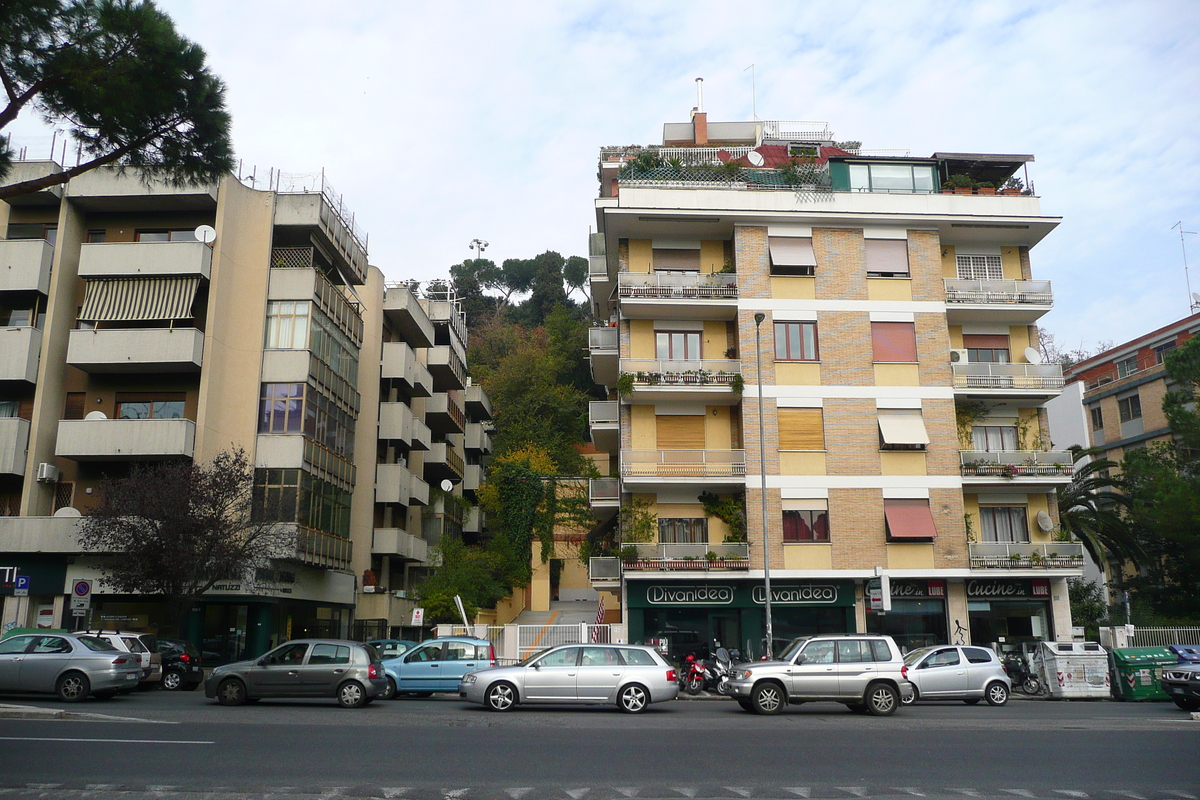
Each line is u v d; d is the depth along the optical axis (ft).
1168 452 128.67
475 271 304.09
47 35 45.11
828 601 106.42
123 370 102.17
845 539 106.52
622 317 114.11
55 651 63.98
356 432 127.24
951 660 74.43
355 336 122.31
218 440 100.99
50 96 46.85
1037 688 88.94
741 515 108.27
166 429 97.45
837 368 110.52
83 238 106.52
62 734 42.16
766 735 47.34
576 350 217.97
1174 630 104.88
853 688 62.39
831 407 109.60
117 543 86.99
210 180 52.24
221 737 42.37
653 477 107.45
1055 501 112.57
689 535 110.63
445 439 172.24
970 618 108.17
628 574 104.83
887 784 33.19
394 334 144.66
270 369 103.71
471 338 250.37
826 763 37.73
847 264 113.09
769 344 110.63
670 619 107.65
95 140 49.19
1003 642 106.93
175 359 98.94
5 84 45.29
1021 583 108.37
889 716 61.11
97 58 45.85
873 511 107.34
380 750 39.37
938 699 77.41
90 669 63.00
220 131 50.08
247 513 94.48
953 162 119.96
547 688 60.90
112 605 98.12
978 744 44.62
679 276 111.86
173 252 101.40
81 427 97.66
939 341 111.86
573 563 170.81
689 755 39.29
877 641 64.28
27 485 97.14
